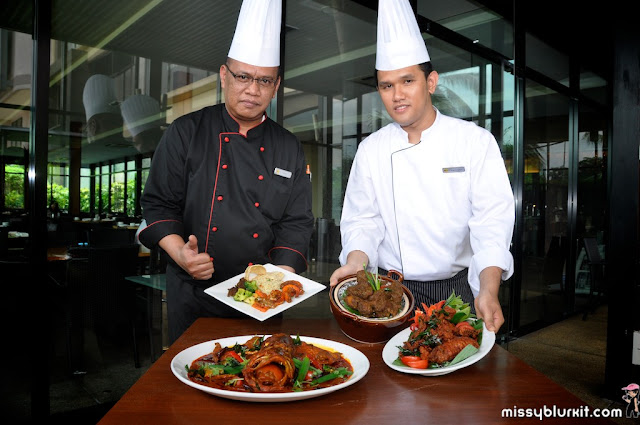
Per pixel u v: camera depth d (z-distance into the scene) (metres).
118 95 2.73
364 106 3.67
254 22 1.54
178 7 2.95
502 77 4.76
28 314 2.47
